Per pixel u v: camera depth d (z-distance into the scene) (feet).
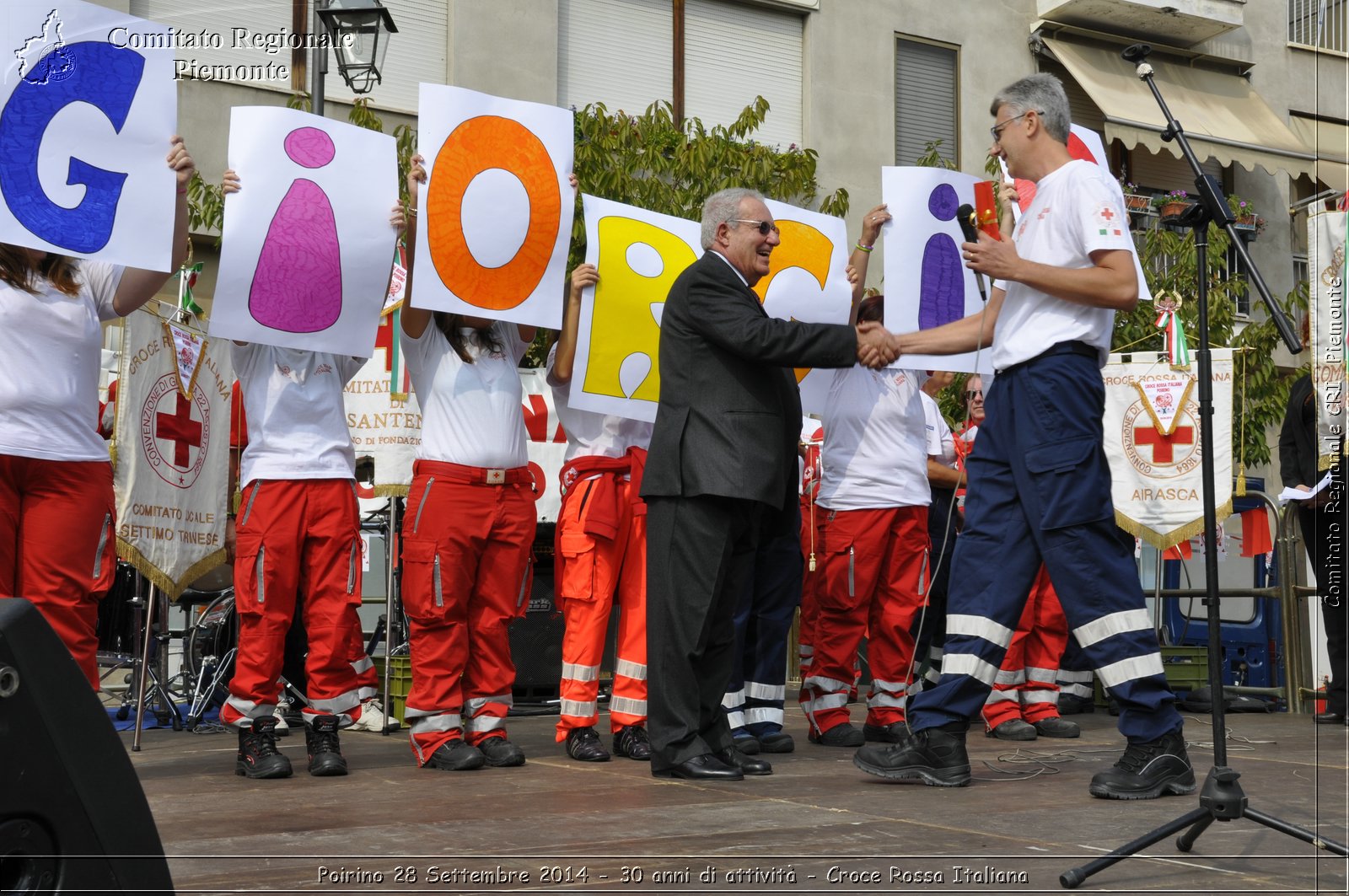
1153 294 38.63
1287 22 50.85
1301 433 20.61
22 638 5.18
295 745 17.69
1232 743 16.99
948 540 22.11
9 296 11.57
